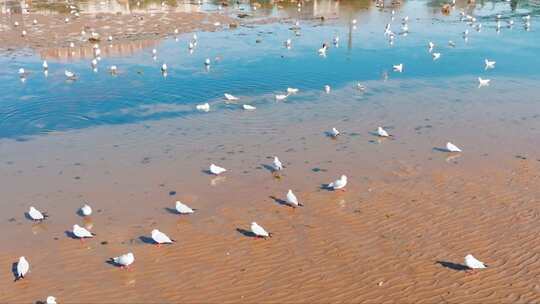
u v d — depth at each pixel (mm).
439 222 24641
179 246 22734
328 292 20047
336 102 42000
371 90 45094
